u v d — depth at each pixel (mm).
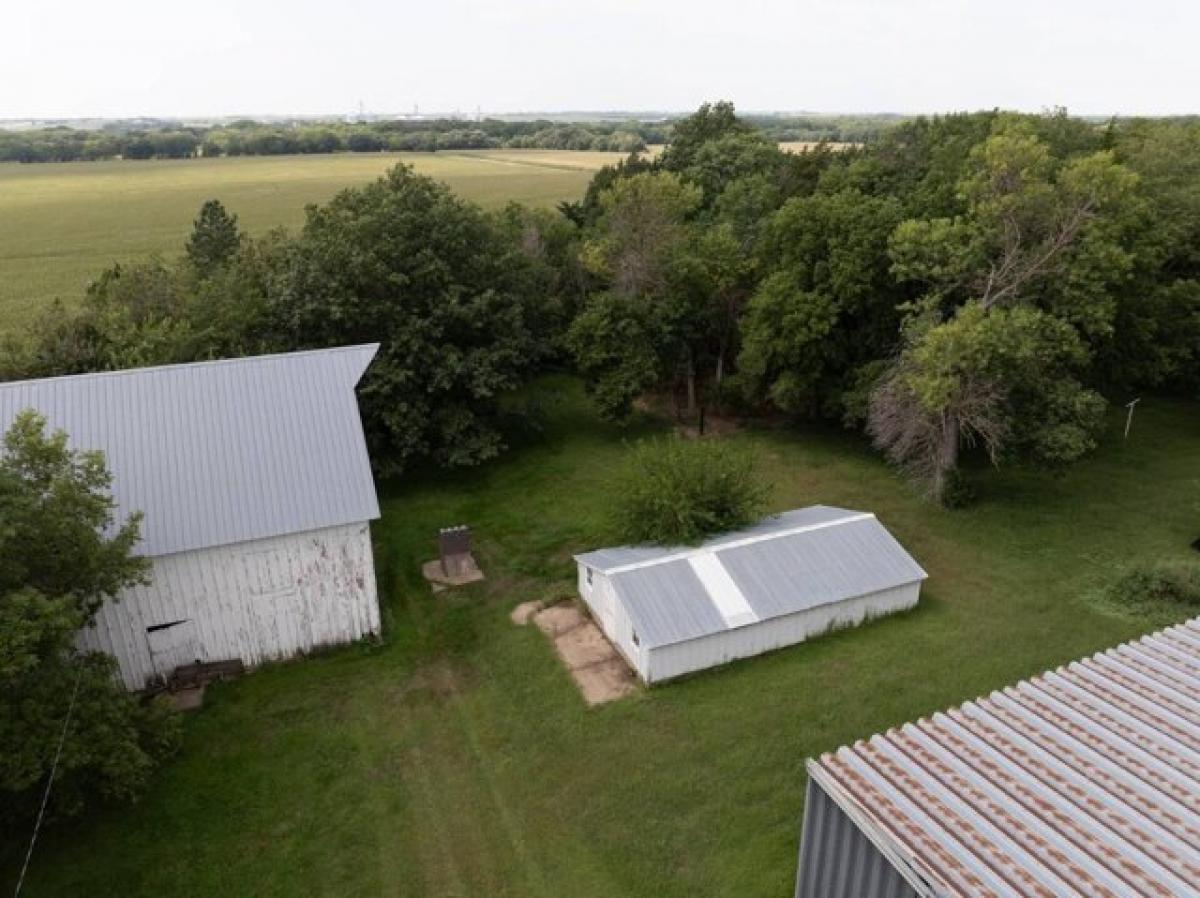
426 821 14789
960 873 8867
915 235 26312
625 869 13555
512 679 18531
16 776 12578
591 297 34781
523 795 15258
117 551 15078
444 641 20094
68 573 14477
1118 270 25719
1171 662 13117
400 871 13789
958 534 24484
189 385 20078
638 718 16953
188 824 14766
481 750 16453
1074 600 20875
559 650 19484
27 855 14078
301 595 19141
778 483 28281
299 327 28453
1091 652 18766
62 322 28391
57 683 13328
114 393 19625
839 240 28844
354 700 18047
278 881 13648
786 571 19500
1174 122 45500
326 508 18844
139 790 15477
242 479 18875
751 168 51625
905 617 20297
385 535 25547
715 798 14852
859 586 19562
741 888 13031
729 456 22250
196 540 17812
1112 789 10188
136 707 14844
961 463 29578
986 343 22438
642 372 31391
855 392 29266
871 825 9656
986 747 11117
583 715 17156
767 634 18734
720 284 32781
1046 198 25000
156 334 26250
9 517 13234
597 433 33500
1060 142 35969
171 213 88938
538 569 23312
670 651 17734
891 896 9602
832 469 29359
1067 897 8492
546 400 35250
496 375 29156
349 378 20984
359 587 19594
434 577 23031
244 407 19984
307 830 14641
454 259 29641
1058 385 24969
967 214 27562
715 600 18484
